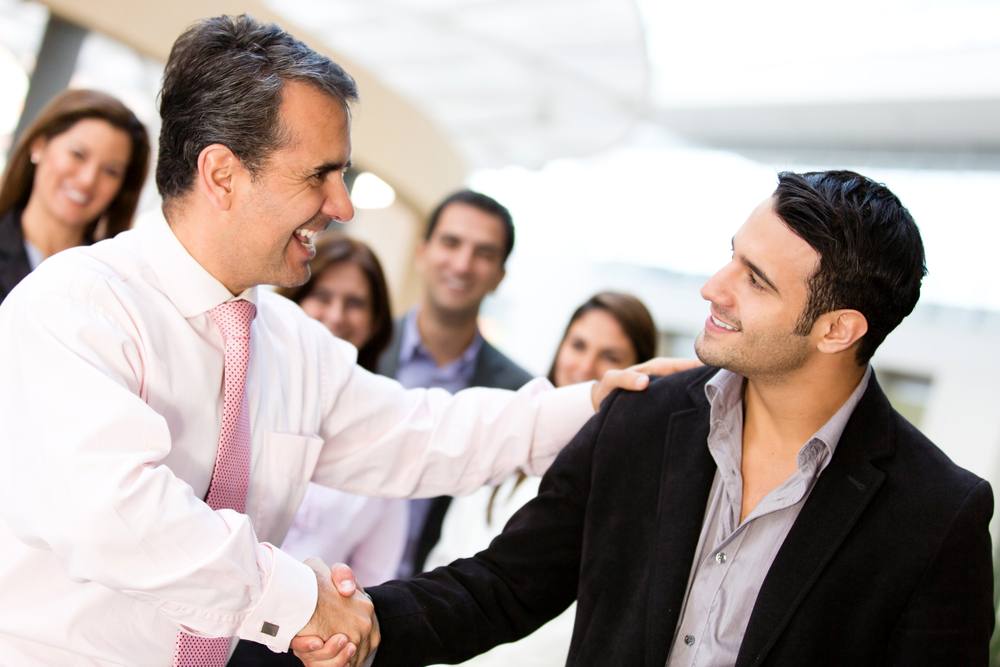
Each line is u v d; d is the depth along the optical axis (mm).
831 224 1127
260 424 1339
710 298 1215
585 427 1421
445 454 1606
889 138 7055
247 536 1113
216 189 1176
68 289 1119
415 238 6254
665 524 1246
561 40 5531
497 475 1676
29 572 1138
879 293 1131
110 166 2256
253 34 1171
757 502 1252
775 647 1118
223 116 1142
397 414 1607
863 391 1214
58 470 1018
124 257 1219
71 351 1072
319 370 1495
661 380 1411
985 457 6453
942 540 1072
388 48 6410
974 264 6809
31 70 3824
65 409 1041
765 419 1266
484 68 6289
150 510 1027
